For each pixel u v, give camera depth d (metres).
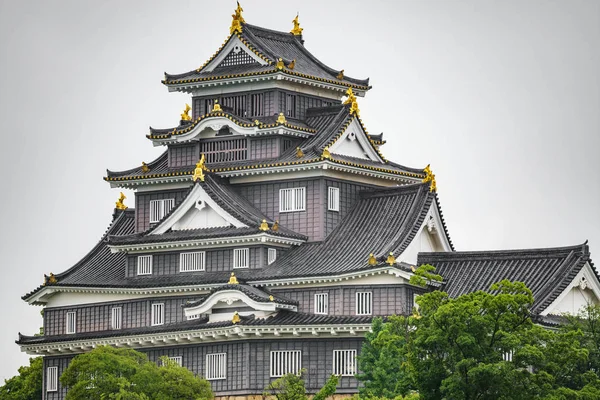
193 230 164.62
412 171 171.62
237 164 167.12
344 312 154.12
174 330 158.00
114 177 173.12
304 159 162.12
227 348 156.75
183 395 147.75
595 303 155.00
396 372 138.50
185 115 175.50
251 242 160.38
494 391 124.88
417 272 134.38
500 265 154.38
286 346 154.00
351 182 165.62
